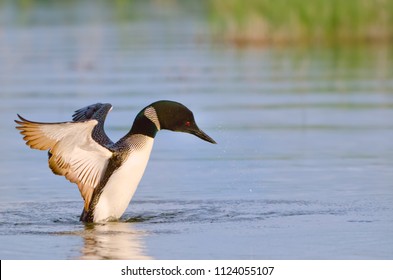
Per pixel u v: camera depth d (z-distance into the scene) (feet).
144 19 127.95
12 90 68.18
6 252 29.86
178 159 46.26
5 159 46.55
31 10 146.72
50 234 32.35
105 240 31.30
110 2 164.45
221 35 102.68
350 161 44.62
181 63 83.15
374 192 38.17
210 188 39.68
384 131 52.19
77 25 119.34
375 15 99.86
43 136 32.35
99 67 81.20
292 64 82.74
